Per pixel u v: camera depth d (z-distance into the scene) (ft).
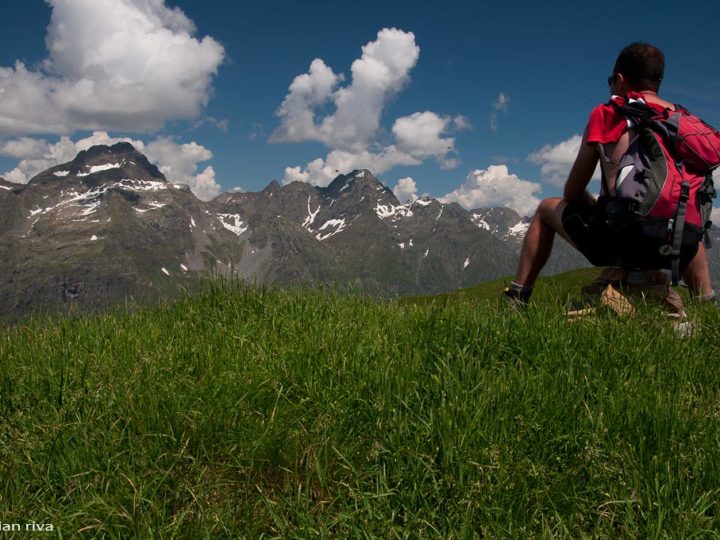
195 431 4.90
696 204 7.39
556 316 7.15
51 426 4.91
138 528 3.81
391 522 3.83
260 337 7.11
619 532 3.95
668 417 4.77
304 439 4.93
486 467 4.22
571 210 8.05
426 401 5.18
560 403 5.08
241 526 4.04
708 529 3.68
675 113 7.41
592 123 7.68
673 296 7.90
